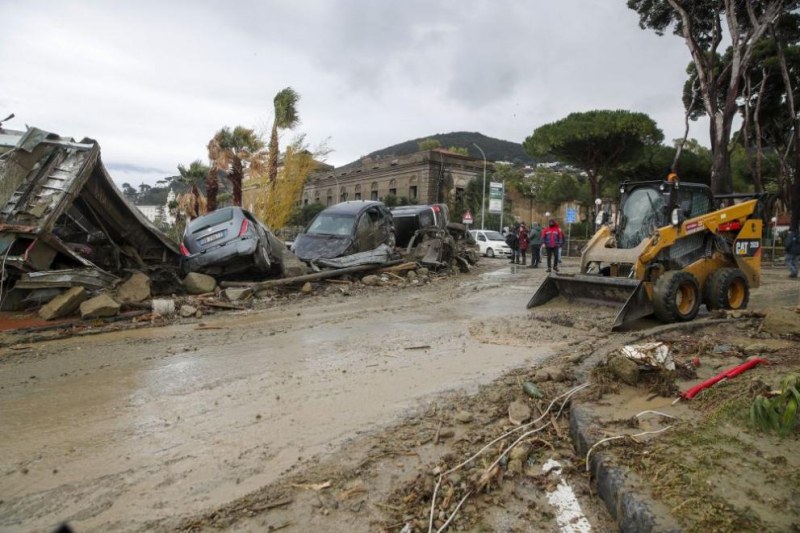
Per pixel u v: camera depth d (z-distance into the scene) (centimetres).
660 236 859
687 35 2395
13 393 513
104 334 783
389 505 314
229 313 973
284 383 542
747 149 2995
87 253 1049
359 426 427
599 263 973
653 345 504
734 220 957
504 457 367
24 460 370
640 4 2650
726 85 2972
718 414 386
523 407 452
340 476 346
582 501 320
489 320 893
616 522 295
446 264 1719
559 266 2147
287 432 416
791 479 290
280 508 311
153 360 635
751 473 299
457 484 336
